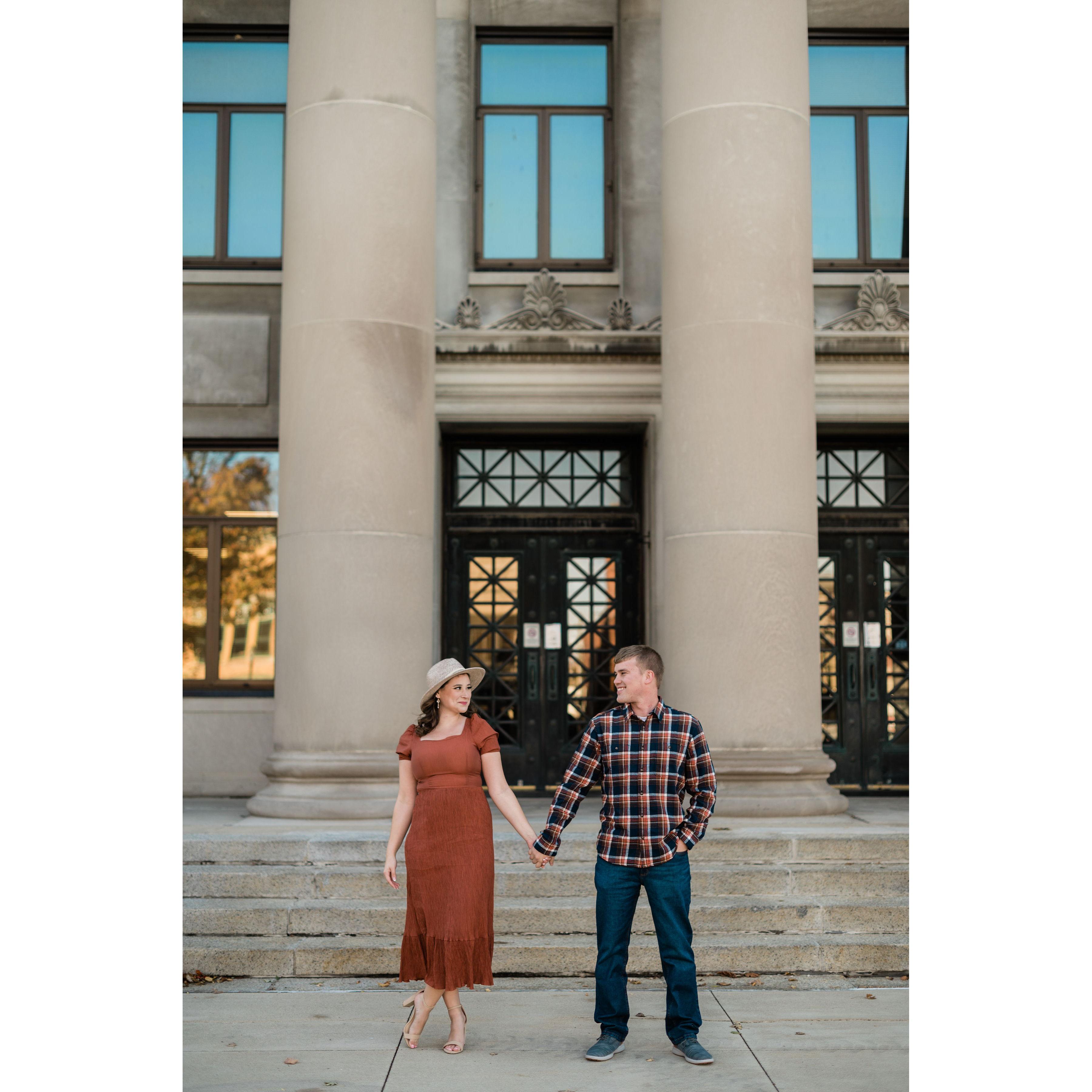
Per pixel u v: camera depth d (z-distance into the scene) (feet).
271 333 36.94
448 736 17.90
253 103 38.01
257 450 36.96
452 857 17.34
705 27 29.48
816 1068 16.67
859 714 37.68
